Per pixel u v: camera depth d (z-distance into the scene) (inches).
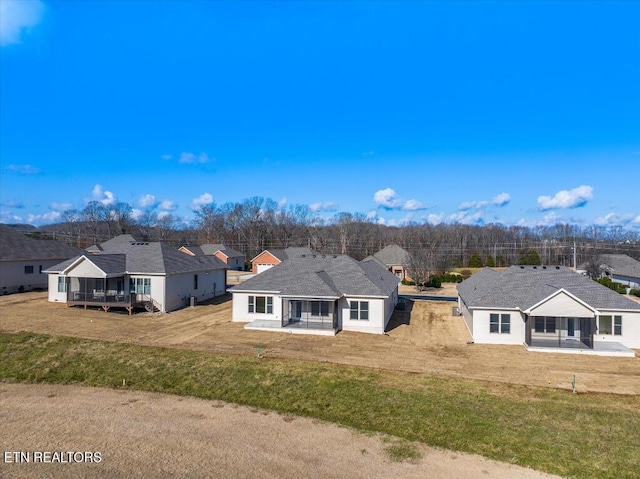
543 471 498.9
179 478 469.4
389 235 5019.7
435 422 620.7
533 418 629.6
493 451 542.9
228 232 4296.3
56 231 4896.7
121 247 1614.2
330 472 489.1
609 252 3518.7
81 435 579.8
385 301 1243.2
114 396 736.3
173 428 606.9
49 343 997.8
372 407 673.0
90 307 1437.0
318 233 4254.4
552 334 1084.5
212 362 879.1
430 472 492.4
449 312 1513.3
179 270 1496.1
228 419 641.0
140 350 954.7
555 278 1221.7
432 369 862.5
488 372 848.3
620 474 492.1
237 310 1296.8
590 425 607.5
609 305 1062.4
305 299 1176.8
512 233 5241.1
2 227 1811.0
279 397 720.3
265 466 500.4
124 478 467.8
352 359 922.1
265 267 2765.7
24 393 751.1
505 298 1120.2
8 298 1561.3
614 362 922.7
